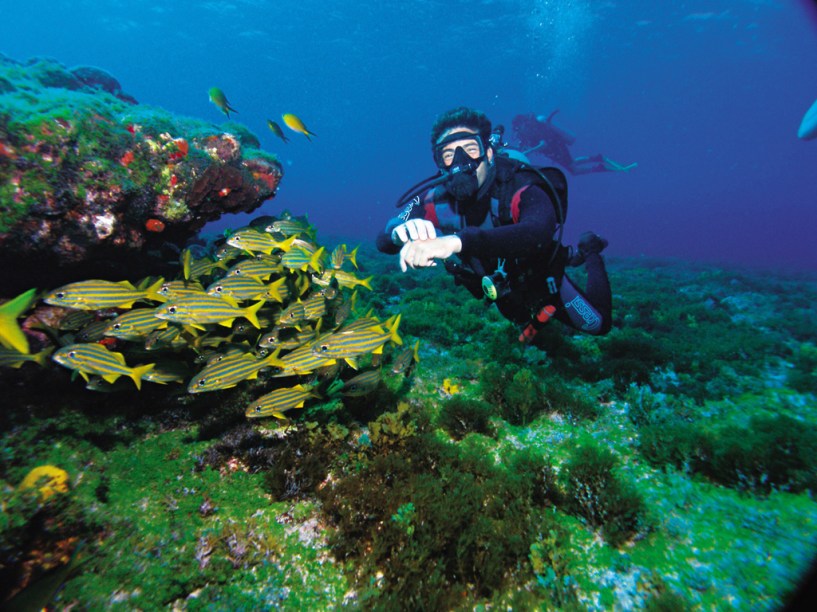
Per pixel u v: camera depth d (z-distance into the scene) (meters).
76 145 3.50
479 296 4.74
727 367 5.71
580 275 13.55
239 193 4.98
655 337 7.23
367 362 5.32
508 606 2.47
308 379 4.22
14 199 3.20
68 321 3.75
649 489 3.38
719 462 3.38
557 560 2.65
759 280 14.55
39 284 3.84
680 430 3.82
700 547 2.79
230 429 3.87
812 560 2.52
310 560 2.77
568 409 4.52
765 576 2.52
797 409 4.54
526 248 3.13
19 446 3.10
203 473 3.38
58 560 2.50
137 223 4.11
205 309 3.26
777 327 8.18
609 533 2.88
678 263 21.48
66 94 4.23
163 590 2.46
